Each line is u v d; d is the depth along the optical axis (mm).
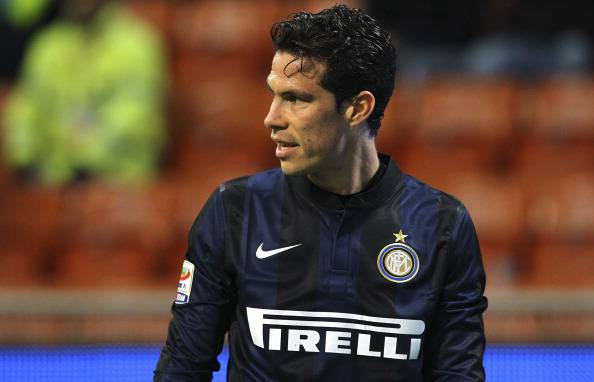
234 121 22859
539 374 13469
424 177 21859
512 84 23000
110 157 20797
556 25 24172
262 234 7434
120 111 20672
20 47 23891
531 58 23578
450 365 7414
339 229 7379
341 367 7277
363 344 7270
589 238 19859
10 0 23609
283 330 7301
